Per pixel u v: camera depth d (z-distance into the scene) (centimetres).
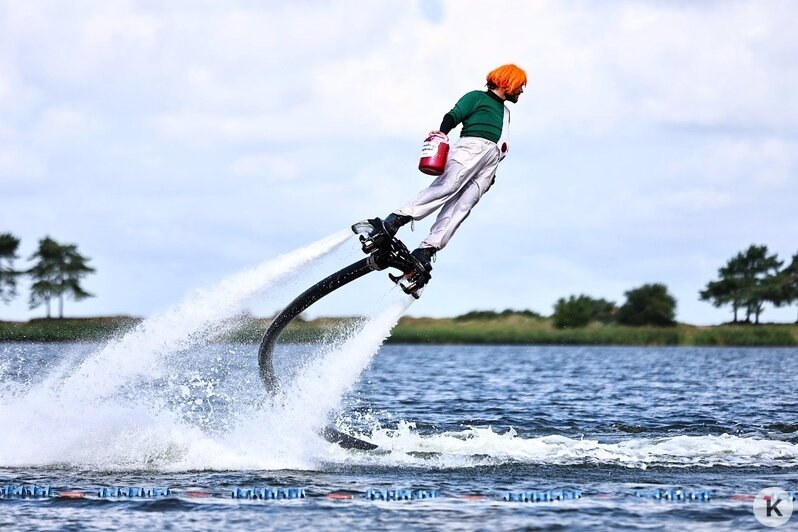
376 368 15362
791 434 5834
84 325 8931
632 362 18875
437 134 4284
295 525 3328
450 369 15012
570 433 5875
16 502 3659
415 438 5228
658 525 3356
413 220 4269
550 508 3597
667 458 4738
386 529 3281
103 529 3266
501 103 4400
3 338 16200
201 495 3794
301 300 4581
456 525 3334
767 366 16962
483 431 5609
